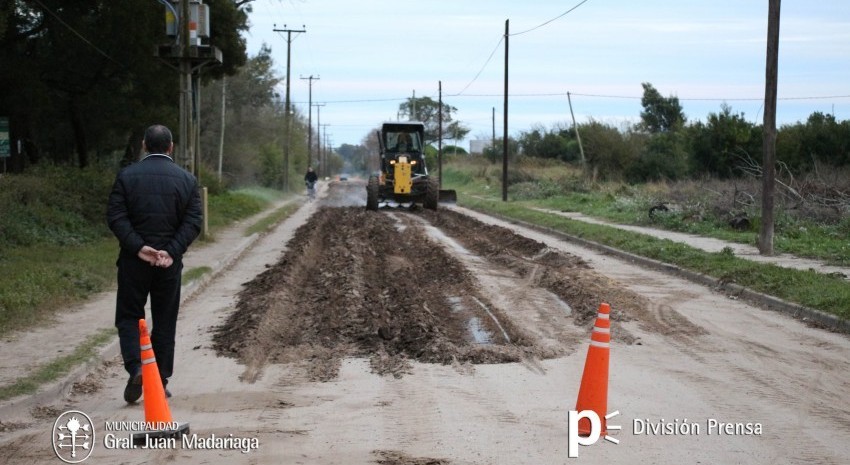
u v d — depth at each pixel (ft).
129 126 89.04
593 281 48.70
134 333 24.23
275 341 33.73
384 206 142.51
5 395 24.32
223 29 100.68
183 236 24.12
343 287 46.11
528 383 26.99
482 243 73.46
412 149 132.67
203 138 174.81
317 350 31.71
